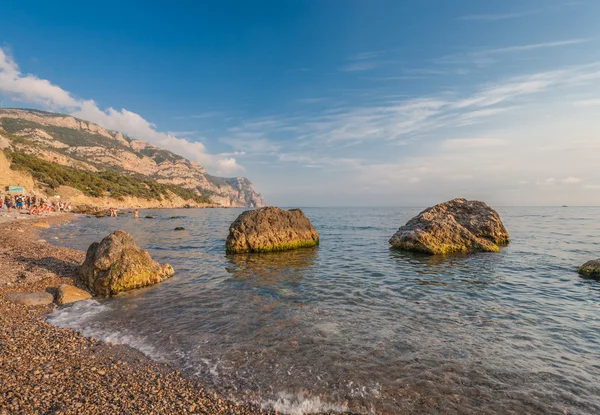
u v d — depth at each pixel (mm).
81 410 5445
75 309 10695
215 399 5949
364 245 28000
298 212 27859
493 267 18094
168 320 9844
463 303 11688
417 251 23562
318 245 27547
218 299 12023
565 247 25328
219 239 32438
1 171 73812
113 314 10305
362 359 7398
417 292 13133
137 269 13461
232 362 7277
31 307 10469
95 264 12875
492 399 5996
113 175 157000
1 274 13508
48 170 104188
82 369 6840
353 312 10648
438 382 6504
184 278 15305
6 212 47781
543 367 7121
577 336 8797
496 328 9320
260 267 18359
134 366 7059
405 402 5910
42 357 7250
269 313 10492
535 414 5609
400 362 7270
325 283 14617
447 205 28875
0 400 5543
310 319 9945
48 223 43500
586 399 6020
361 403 5891
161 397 5938
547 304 11578
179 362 7273
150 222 57594
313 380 6574
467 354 7672
